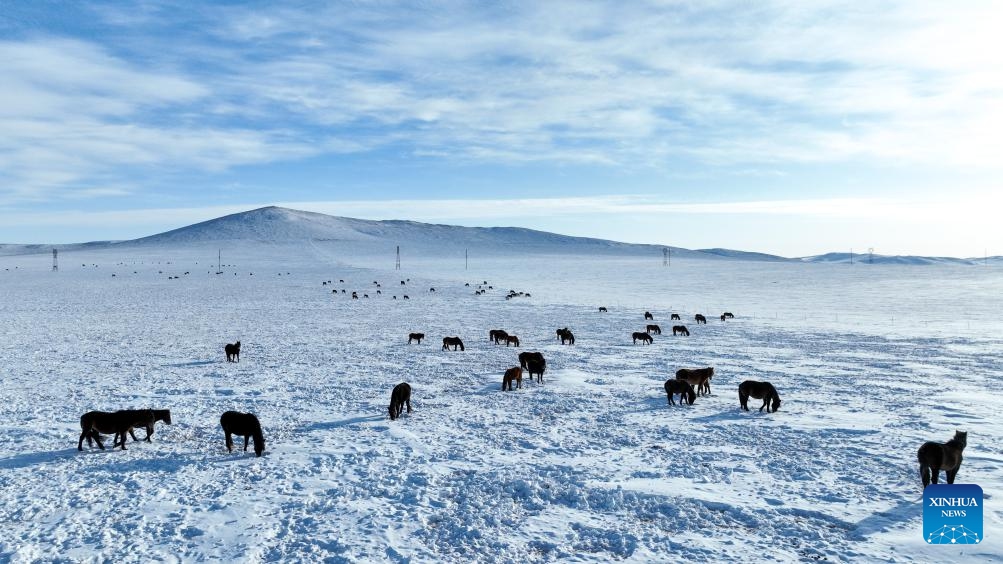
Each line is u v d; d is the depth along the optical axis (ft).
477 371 81.76
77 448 44.73
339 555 28.02
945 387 69.41
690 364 88.02
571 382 73.87
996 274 394.73
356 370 81.87
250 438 47.85
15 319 147.64
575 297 245.45
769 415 55.93
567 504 34.22
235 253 612.70
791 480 37.63
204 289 261.44
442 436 48.67
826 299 231.71
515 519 32.07
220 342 110.93
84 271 385.91
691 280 355.56
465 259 598.34
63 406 58.59
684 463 41.24
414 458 42.78
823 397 64.03
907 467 39.58
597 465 40.91
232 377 75.92
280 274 368.48
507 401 62.49
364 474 39.40
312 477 38.83
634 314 178.40
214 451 44.50
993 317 164.04
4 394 63.93
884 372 80.48
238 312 173.37
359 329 135.03
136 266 440.86
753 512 32.42
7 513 32.76
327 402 61.67
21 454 43.11
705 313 183.42
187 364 86.17
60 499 34.78
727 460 41.98
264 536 30.04
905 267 536.01
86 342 108.47
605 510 33.24
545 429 50.90
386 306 198.80
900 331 132.87
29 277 331.36
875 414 55.52
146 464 41.24
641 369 83.76
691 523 31.27
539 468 40.32
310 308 188.65
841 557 27.14
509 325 146.41
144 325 138.00
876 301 220.23
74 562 27.35
